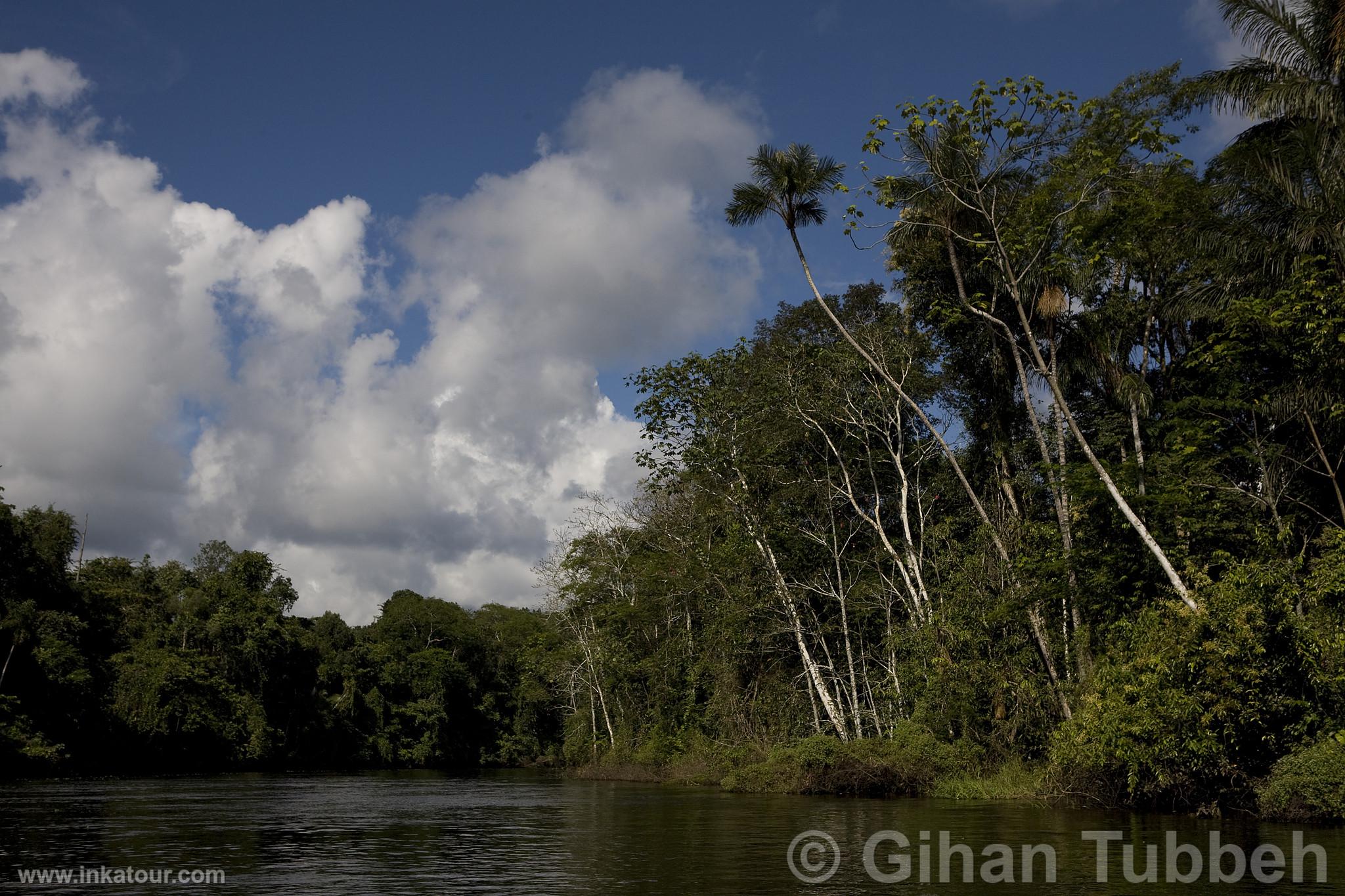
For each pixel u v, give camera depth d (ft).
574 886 41.19
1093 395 115.75
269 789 132.87
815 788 108.37
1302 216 80.74
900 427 122.11
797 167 105.19
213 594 263.49
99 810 88.74
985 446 129.90
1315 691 65.87
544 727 342.44
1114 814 73.00
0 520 179.52
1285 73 79.41
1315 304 77.25
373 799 109.70
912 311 125.49
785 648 139.54
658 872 45.52
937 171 92.53
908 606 122.01
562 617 189.37
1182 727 66.95
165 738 209.77
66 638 184.34
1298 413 87.81
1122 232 93.45
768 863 48.37
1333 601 69.67
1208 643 65.67
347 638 314.76
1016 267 98.07
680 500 159.33
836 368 125.90
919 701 107.86
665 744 161.79
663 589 157.99
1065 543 101.45
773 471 133.08
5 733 159.22
